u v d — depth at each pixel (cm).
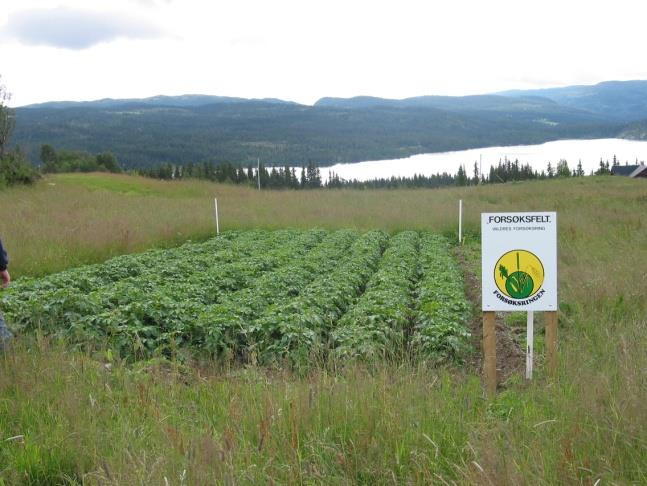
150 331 910
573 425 477
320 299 1094
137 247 1881
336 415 518
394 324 965
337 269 1526
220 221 2422
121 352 867
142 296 1062
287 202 3072
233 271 1401
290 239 2161
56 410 549
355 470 446
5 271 723
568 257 1503
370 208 2805
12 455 473
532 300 680
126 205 2819
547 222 671
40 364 648
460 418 529
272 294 1198
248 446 464
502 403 618
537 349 884
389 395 548
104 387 617
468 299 1321
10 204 2675
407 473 443
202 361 810
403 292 1212
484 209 2697
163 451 452
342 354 820
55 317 941
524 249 676
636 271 1168
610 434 463
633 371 568
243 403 561
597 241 1716
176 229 2223
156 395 598
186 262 1562
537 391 612
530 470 420
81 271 1342
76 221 2116
